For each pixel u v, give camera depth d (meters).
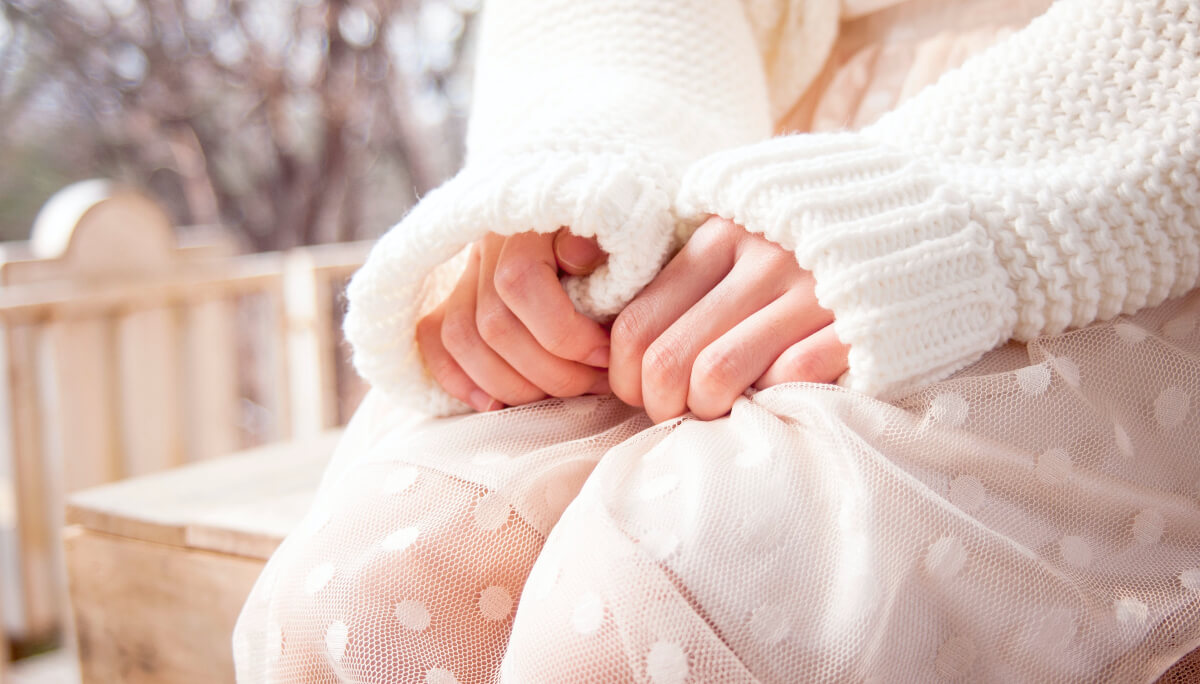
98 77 2.86
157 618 0.67
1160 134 0.49
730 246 0.50
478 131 0.59
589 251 0.51
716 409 0.49
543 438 0.52
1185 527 0.48
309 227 3.06
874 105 0.63
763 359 0.49
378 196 3.38
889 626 0.44
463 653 0.48
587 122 0.51
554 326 0.51
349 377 2.39
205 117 3.00
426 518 0.49
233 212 3.16
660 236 0.50
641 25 0.57
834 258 0.47
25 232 3.06
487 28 0.61
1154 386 0.48
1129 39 0.49
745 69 0.59
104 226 1.44
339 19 2.85
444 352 0.54
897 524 0.45
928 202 0.48
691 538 0.45
